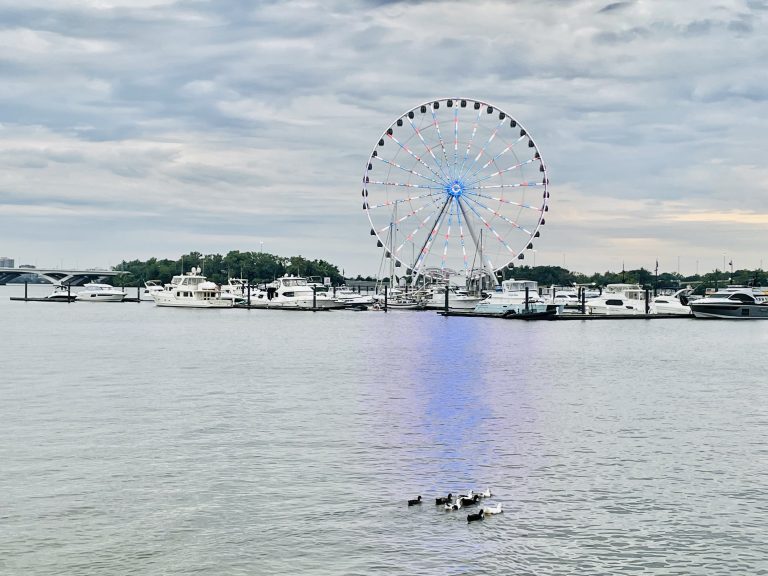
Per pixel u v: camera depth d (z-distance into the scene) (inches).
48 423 2443.4
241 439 2245.3
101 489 1800.0
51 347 4881.9
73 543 1519.4
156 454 2082.9
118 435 2287.2
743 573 1411.2
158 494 1768.0
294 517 1637.6
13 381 3316.9
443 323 7514.8
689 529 1588.3
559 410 2701.8
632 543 1523.1
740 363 4151.1
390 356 4421.8
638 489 1812.3
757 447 2185.0
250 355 4456.2
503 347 5007.4
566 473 1932.8
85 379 3393.2
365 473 1920.5
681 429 2402.8
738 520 1632.6
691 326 7199.8
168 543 1519.4
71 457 2052.2
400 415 2591.0
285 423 2456.9
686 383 3383.4
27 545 1510.8
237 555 1471.5
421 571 1412.4
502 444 2203.5
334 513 1658.5
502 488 1817.2
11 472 1920.5
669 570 1419.8
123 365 3927.2
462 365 3988.7
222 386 3206.2
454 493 1771.7
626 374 3673.7
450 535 1553.9
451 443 2210.9
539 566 1430.9
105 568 1423.5
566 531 1574.8
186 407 2714.1
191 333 6136.8
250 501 1726.1
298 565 1434.5
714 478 1897.1
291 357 4355.3
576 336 5944.9
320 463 2004.2
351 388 3169.3
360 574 1402.6
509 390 3142.2
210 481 1856.5
